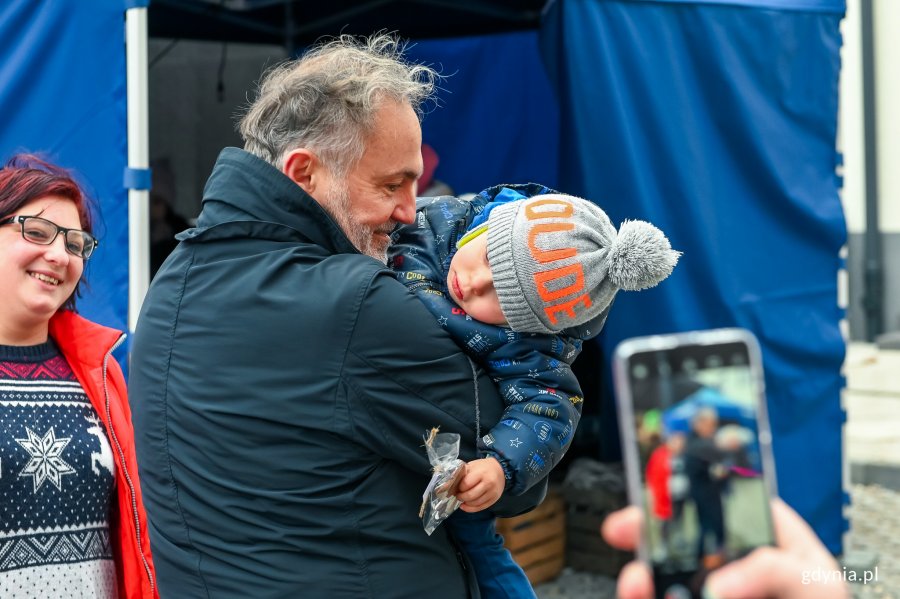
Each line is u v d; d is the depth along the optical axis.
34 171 2.11
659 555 0.94
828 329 4.54
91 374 2.13
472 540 1.76
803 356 4.47
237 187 1.64
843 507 4.61
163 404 1.64
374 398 1.53
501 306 1.60
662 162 4.18
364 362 1.53
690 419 0.97
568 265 1.59
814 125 4.51
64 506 2.00
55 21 3.62
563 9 4.08
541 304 1.59
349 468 1.55
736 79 4.29
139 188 3.54
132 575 2.09
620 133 4.08
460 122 5.80
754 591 0.93
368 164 1.62
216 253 1.64
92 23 3.59
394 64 1.69
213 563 1.59
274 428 1.54
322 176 1.63
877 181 10.38
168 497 1.65
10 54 3.67
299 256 1.60
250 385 1.55
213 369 1.58
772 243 4.42
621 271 1.60
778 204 4.41
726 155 4.34
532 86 5.62
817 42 4.50
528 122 5.64
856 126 10.40
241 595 1.56
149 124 5.78
